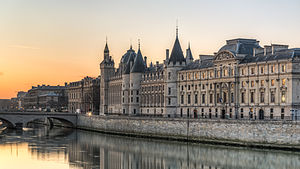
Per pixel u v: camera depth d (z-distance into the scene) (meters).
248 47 181.88
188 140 169.38
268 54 171.62
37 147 160.75
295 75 156.62
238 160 128.88
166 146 160.62
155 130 185.62
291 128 135.88
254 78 170.12
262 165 121.19
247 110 172.75
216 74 187.38
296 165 119.00
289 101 156.62
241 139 149.00
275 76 162.00
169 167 123.94
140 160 134.62
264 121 142.50
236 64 177.38
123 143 172.50
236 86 177.38
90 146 164.25
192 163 128.50
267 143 141.62
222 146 153.38
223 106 182.62
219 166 123.06
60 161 132.00
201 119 164.12
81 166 124.88
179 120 173.62
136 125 197.00
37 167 123.25
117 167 123.62
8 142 174.88
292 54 158.88
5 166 124.31
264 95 166.38
